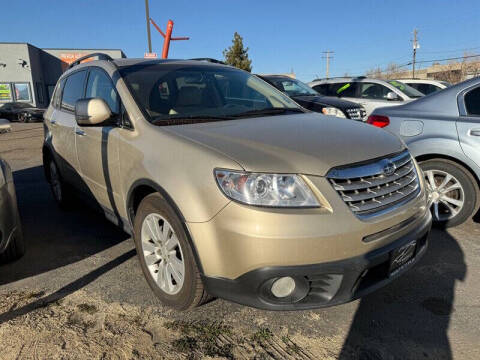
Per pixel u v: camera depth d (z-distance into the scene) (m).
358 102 9.26
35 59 32.56
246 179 2.03
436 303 2.65
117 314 2.52
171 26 8.60
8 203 2.92
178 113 2.92
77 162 3.72
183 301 2.40
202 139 2.36
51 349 2.20
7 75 30.11
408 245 2.30
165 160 2.37
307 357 2.15
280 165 2.07
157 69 3.36
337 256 2.03
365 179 2.20
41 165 7.68
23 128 16.95
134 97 2.91
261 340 2.28
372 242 2.12
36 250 3.53
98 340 2.27
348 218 2.04
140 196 2.77
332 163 2.12
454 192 3.79
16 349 2.20
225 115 3.00
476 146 3.50
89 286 2.88
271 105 3.45
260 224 1.96
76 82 4.03
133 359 2.13
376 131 2.76
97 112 2.79
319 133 2.51
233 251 2.03
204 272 2.16
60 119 4.15
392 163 2.35
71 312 2.55
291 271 1.99
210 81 3.46
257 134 2.44
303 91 9.09
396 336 2.32
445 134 3.68
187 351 2.19
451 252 3.37
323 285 2.12
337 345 2.24
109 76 3.27
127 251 3.48
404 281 2.93
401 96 8.77
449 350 2.20
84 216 4.46
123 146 2.79
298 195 2.03
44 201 5.09
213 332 2.35
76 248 3.56
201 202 2.11
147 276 2.70
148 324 2.42
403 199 2.38
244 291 2.08
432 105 3.89
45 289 2.84
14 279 3.00
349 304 2.64
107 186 3.15
